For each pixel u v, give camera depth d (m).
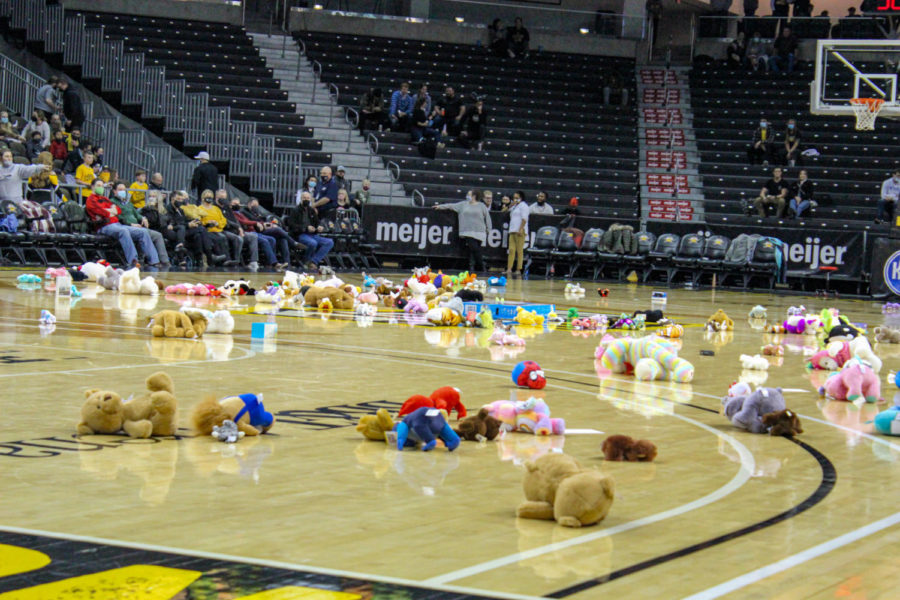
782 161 35.66
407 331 12.84
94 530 3.94
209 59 34.53
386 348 10.80
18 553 3.63
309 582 3.42
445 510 4.47
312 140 32.94
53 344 9.64
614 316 15.87
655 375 9.35
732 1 41.34
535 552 3.86
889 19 38.47
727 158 36.50
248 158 29.56
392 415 6.69
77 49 30.67
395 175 33.19
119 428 5.81
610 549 3.92
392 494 4.73
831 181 33.78
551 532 4.15
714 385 9.14
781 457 5.94
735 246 29.25
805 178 31.98
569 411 7.38
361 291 18.45
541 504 4.35
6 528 3.92
